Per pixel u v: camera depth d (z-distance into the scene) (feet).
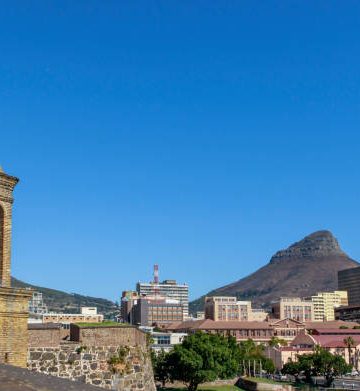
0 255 139.54
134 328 169.37
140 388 166.81
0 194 139.74
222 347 470.80
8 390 74.84
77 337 164.66
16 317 138.82
